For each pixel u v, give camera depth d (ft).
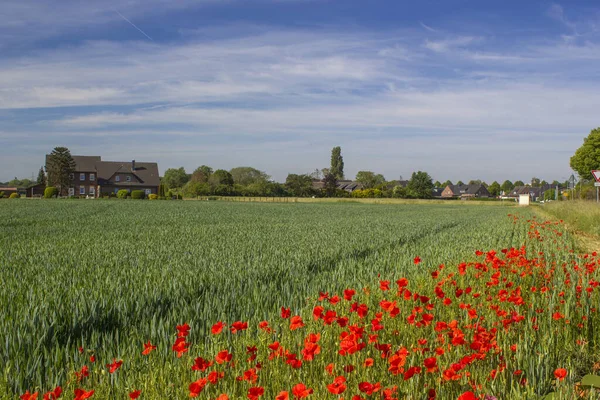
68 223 86.94
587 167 231.50
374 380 13.01
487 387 13.01
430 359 11.70
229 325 18.42
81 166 349.82
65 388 13.51
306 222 95.86
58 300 22.12
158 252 44.45
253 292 24.56
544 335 17.33
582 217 84.07
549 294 22.36
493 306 17.83
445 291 24.18
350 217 117.80
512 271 26.35
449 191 565.94
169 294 24.44
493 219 107.34
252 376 11.46
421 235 64.80
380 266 34.35
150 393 12.53
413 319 16.48
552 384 14.57
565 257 35.50
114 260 38.22
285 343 15.70
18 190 374.02
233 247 48.29
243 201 285.02
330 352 14.99
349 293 15.61
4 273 31.50
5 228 73.82
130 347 16.25
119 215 115.55
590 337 18.97
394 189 411.95
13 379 13.78
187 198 312.50
